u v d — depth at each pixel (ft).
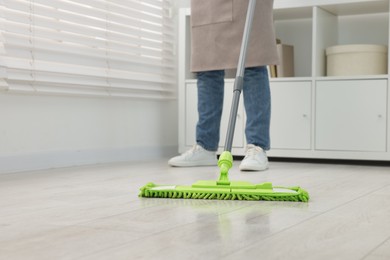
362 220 3.75
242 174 7.07
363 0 8.89
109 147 9.16
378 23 10.05
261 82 7.67
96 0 8.67
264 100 7.69
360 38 10.18
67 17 8.11
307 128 9.18
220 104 8.24
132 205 4.40
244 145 9.59
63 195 5.04
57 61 7.93
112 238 3.17
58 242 3.08
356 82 8.87
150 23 10.07
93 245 3.00
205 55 7.98
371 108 8.80
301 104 9.21
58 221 3.72
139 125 9.89
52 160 7.98
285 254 2.79
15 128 7.41
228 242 3.06
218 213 4.01
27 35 7.48
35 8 7.57
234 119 5.38
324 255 2.77
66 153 8.25
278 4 9.46
